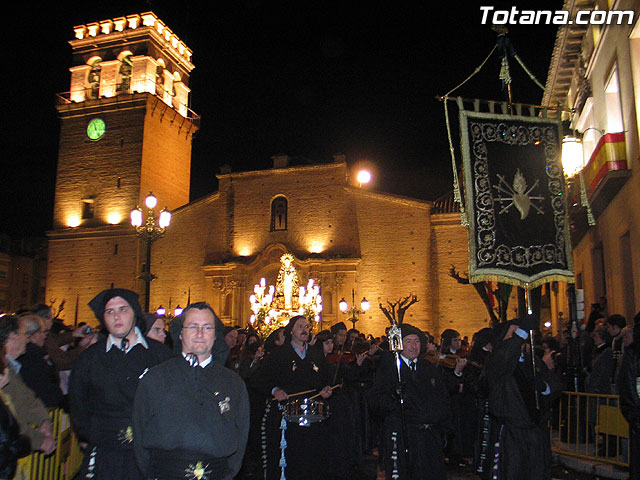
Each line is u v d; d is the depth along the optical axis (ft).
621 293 54.13
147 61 138.00
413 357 24.21
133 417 14.53
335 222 121.29
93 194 135.03
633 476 21.08
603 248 61.67
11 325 17.94
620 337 32.94
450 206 116.98
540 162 28.37
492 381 24.07
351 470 32.60
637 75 47.98
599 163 54.19
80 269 132.05
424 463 23.17
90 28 144.46
